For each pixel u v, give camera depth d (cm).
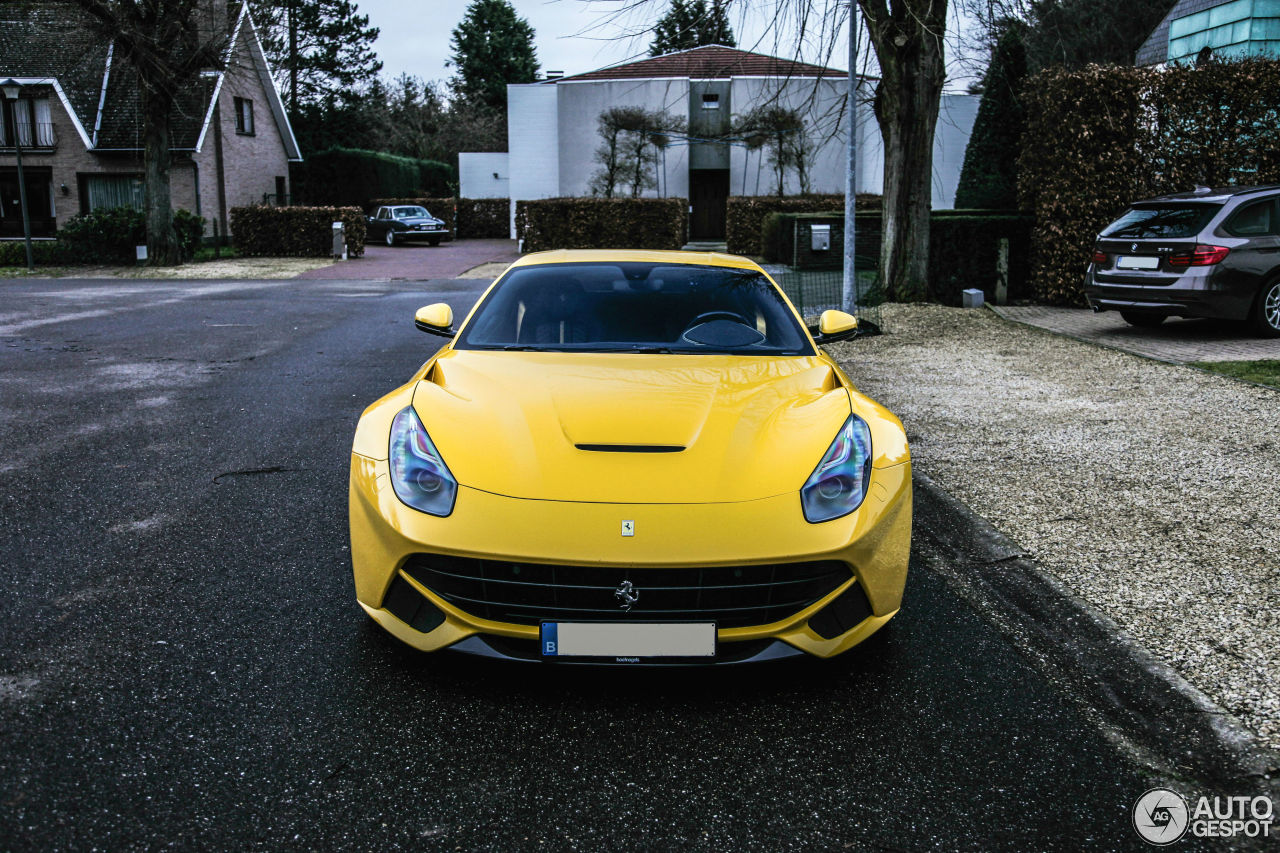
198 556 389
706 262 440
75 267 2403
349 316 1350
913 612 352
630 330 380
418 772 239
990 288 1355
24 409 682
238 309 1427
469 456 284
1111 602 358
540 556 256
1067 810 229
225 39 2442
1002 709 279
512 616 267
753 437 294
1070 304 1263
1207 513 458
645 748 254
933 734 264
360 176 4178
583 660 263
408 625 279
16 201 3183
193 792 226
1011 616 348
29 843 204
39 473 512
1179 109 1172
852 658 313
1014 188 1802
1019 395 745
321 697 276
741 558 259
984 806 230
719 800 231
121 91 3183
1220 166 1175
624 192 3203
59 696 270
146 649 303
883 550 283
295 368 886
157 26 2353
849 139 1171
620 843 213
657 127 3095
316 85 5575
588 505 266
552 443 287
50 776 229
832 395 329
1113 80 1177
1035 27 1217
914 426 650
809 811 227
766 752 254
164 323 1236
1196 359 844
